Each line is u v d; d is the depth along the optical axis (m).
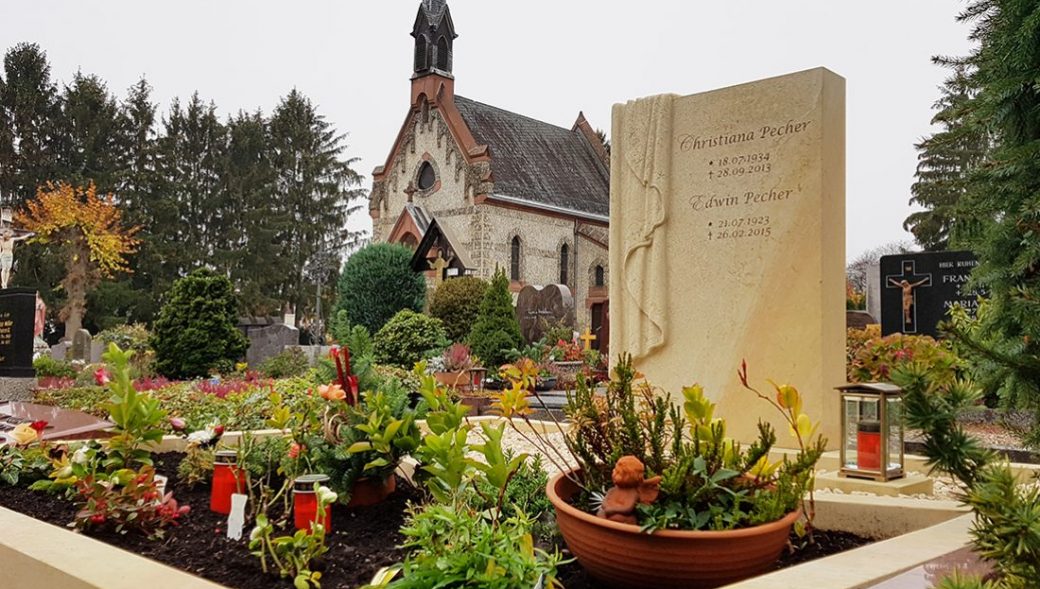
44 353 22.98
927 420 2.61
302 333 47.66
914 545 2.97
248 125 56.72
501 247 39.88
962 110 4.27
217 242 54.88
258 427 8.33
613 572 3.06
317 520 3.50
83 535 3.71
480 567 2.52
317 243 57.72
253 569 3.48
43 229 41.19
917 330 14.30
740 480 3.27
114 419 4.65
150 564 3.04
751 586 2.43
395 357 17.73
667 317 7.30
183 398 10.27
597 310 27.55
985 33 4.05
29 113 48.03
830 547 3.74
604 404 3.80
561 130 49.84
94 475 4.27
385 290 27.45
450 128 40.69
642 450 3.43
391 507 4.59
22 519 3.83
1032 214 3.70
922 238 33.66
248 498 4.37
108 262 44.16
